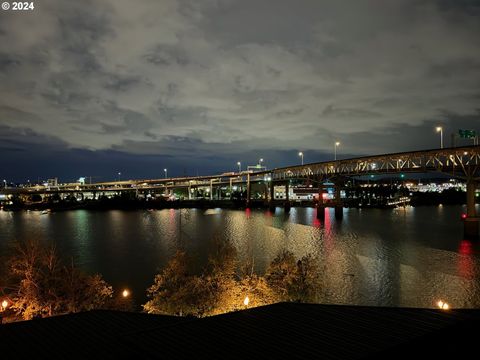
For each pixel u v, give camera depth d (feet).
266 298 122.21
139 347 50.83
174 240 313.94
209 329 56.39
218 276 130.11
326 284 173.58
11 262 128.16
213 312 120.06
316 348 49.93
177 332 55.26
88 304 118.42
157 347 50.57
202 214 609.42
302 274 129.80
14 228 424.87
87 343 54.08
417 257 236.22
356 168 466.29
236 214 608.60
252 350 49.55
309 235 340.80
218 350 49.57
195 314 121.39
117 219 525.34
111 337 56.13
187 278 131.23
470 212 313.94
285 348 49.96
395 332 54.44
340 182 521.65
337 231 370.12
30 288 116.06
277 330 55.77
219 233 356.79
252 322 58.95
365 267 207.10
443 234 345.92
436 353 49.11
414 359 47.91
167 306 121.70
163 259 234.38
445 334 54.70
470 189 316.19
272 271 130.41
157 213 636.07
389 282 176.96
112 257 242.37
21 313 116.88
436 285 172.35
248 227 409.49
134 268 210.38
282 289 124.88
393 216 558.56
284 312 63.36
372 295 158.71
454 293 161.38
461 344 51.42
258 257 237.45
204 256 228.22
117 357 49.34
